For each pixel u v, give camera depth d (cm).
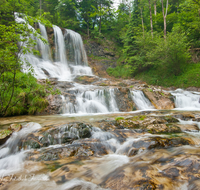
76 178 276
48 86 1059
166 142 406
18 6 1747
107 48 2920
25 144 418
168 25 2466
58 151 378
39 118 732
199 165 273
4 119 718
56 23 2888
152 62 1880
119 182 248
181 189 221
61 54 2253
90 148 395
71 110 907
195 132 505
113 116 764
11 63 707
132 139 436
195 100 1145
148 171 273
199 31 1706
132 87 1338
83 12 3228
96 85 1356
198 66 1578
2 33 741
